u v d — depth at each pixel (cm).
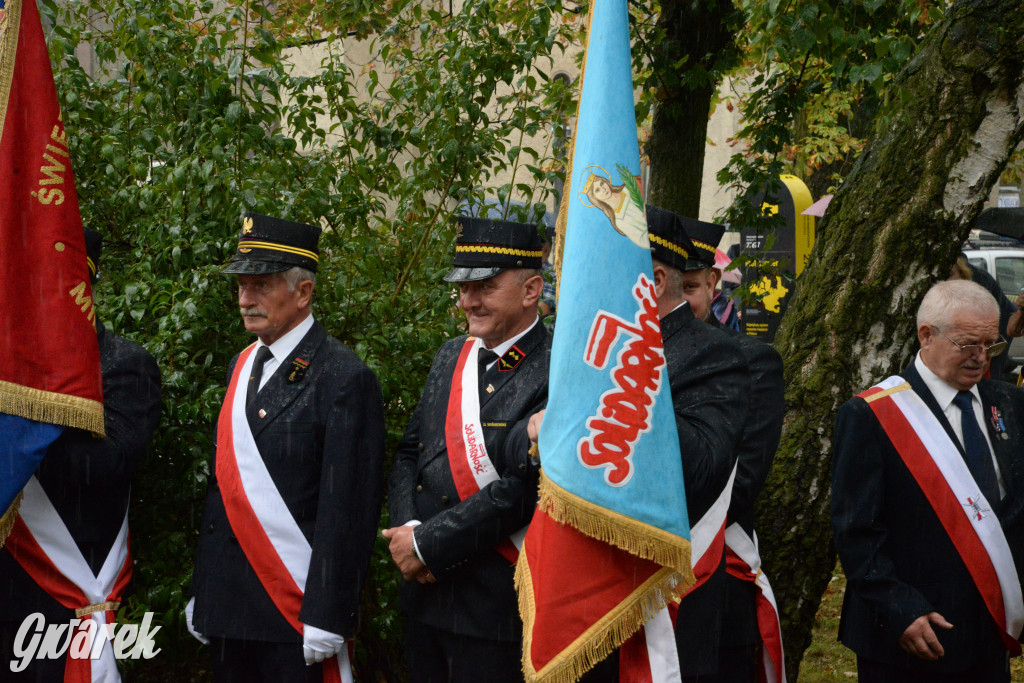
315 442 412
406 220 543
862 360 502
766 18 617
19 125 404
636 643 325
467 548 371
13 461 389
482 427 389
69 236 408
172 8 525
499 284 392
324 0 577
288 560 407
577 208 317
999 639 396
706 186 1939
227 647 423
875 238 505
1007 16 487
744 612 409
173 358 489
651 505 298
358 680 543
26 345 394
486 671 378
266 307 420
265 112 534
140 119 530
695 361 341
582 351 308
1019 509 396
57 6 527
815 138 1427
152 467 502
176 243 485
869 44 645
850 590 422
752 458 404
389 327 522
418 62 543
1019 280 1778
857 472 400
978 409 407
